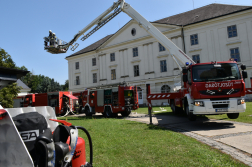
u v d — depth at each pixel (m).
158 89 29.97
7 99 17.48
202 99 7.50
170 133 6.40
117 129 7.71
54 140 2.15
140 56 31.88
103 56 36.16
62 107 20.52
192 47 27.69
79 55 39.78
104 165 3.75
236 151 4.31
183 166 3.48
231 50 25.44
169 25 28.98
